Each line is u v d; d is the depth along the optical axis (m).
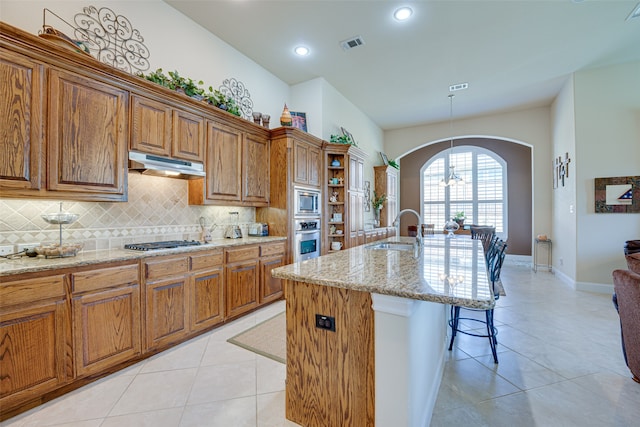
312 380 1.45
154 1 2.87
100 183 2.14
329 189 4.70
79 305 1.84
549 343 2.53
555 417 1.61
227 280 2.89
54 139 1.91
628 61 4.02
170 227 2.96
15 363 1.59
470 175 7.75
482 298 0.99
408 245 2.90
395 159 7.27
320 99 4.52
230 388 1.86
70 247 2.02
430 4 2.93
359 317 1.32
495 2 2.91
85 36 2.37
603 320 3.06
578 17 3.12
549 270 5.65
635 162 3.96
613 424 1.55
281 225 3.75
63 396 1.78
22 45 1.76
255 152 3.59
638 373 1.88
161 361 2.20
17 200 2.03
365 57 3.94
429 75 4.46
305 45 3.66
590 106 4.24
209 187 2.98
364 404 1.31
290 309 1.52
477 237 4.89
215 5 2.98
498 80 4.64
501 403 1.73
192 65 3.21
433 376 1.77
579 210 4.28
